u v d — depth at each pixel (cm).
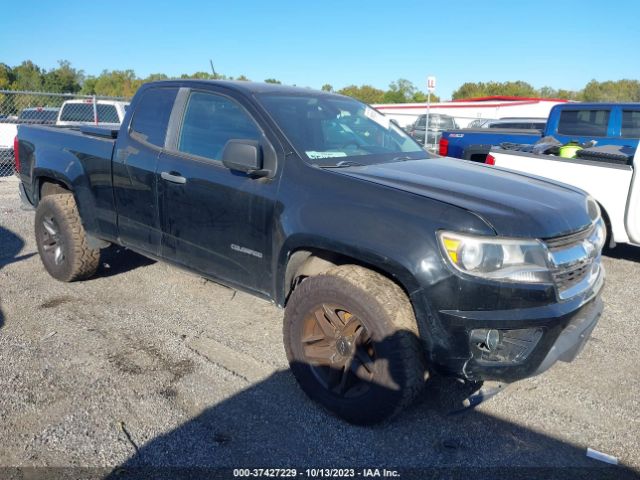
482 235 269
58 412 316
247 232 352
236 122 375
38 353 382
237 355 390
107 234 464
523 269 271
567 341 290
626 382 367
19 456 279
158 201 408
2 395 329
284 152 344
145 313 457
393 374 285
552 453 294
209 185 369
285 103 384
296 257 334
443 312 273
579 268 299
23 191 565
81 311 457
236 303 484
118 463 277
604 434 311
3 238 677
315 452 290
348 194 309
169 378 356
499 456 290
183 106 407
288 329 329
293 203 325
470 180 338
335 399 313
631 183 579
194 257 394
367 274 297
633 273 604
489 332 271
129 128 438
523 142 962
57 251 509
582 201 333
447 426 314
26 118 1386
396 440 301
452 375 287
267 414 321
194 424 310
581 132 954
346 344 306
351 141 390
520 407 335
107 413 317
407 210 287
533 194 320
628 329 452
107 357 381
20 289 501
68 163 477
